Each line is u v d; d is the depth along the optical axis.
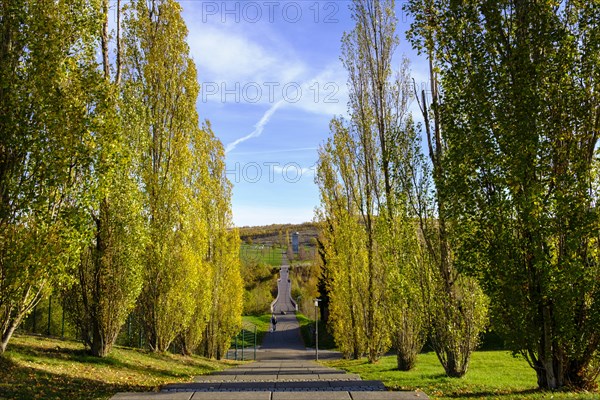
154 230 17.72
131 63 19.05
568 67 9.01
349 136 23.00
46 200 9.57
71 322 13.70
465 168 9.56
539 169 8.84
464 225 9.52
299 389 8.65
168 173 18.31
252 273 89.00
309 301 64.31
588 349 9.02
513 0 9.50
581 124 8.96
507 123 9.03
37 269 9.38
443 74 10.05
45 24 9.74
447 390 10.08
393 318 15.86
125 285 13.55
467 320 12.68
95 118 9.95
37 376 9.23
